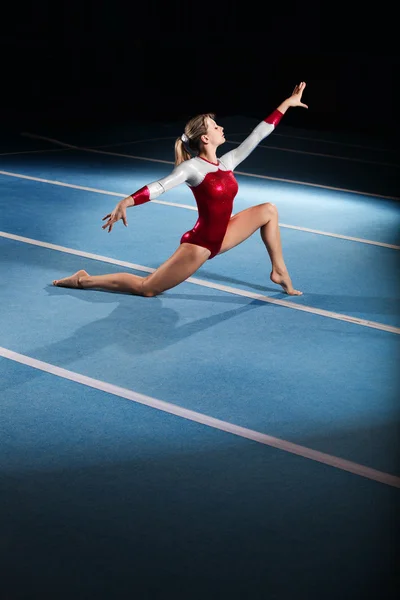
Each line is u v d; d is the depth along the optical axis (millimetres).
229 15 32719
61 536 5277
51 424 6797
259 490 5922
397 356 8625
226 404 7301
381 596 4773
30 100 30844
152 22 32969
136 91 33094
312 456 6445
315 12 31750
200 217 9508
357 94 31844
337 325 9453
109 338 8711
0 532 5289
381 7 30875
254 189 17797
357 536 5383
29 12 30500
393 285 11164
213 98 33344
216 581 4871
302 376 7984
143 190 8867
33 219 13906
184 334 8930
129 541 5246
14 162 19562
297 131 28656
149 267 11383
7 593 4707
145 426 6828
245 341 8812
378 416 7215
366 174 20812
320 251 12820
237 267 11578
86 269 11141
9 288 10156
